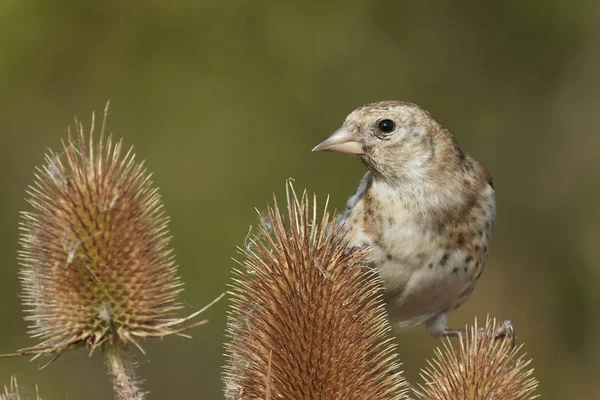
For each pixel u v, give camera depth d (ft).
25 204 46.62
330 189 46.98
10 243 45.91
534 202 51.01
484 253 24.27
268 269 17.07
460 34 51.98
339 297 17.07
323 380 16.76
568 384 48.37
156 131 46.96
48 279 16.06
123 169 16.80
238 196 45.83
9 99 46.88
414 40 51.65
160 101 47.57
